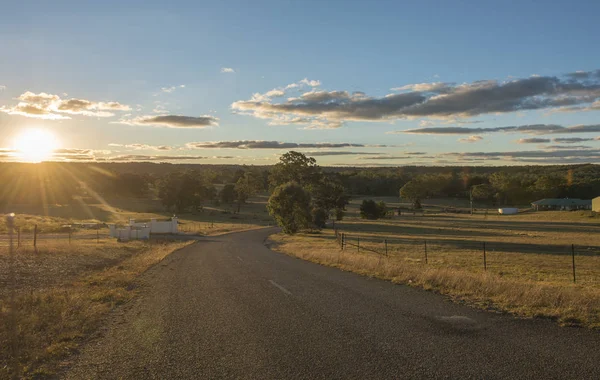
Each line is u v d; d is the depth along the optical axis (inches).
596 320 311.9
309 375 219.3
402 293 448.8
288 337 289.4
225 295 466.6
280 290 486.9
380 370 222.5
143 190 5836.6
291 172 3508.9
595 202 3823.8
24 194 4830.2
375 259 749.9
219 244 1641.2
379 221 3671.3
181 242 1776.6
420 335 284.2
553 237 2162.9
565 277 786.2
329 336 288.2
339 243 1566.2
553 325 304.0
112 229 1950.1
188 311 387.5
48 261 776.9
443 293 445.1
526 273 848.3
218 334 304.0
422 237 2138.3
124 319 362.9
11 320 337.7
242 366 236.2
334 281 550.0
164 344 284.2
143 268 762.8
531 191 5275.6
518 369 218.4
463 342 266.4
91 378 227.8
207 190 5664.4
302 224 2429.9
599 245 1657.2
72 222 2861.7
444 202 5777.6
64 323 338.0
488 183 6077.8
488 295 421.1
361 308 374.6
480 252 1366.9
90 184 5457.7
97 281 577.0
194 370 233.1
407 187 5270.7
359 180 6717.5
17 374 234.4
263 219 4242.1
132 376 228.4
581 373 211.5
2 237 1798.7
